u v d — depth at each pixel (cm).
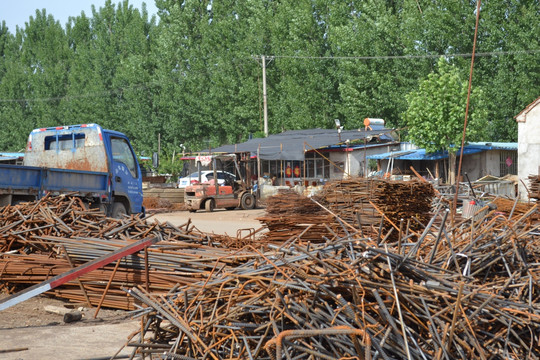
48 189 1362
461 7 4200
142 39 6638
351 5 5003
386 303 401
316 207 1020
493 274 500
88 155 1549
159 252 727
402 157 3497
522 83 3959
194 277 681
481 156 3538
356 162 3778
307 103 4925
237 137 5956
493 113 4116
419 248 513
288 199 1016
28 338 609
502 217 589
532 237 587
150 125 6206
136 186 1628
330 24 4966
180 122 5962
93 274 755
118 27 7231
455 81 3331
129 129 6506
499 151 3591
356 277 402
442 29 4228
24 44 8225
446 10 4266
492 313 427
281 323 397
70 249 789
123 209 1581
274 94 5409
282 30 5241
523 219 567
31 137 1627
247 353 399
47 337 614
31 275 814
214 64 5778
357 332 338
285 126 5181
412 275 428
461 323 395
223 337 410
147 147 6269
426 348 395
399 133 3991
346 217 1005
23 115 7769
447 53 4312
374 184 992
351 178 1051
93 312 744
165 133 6247
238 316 416
